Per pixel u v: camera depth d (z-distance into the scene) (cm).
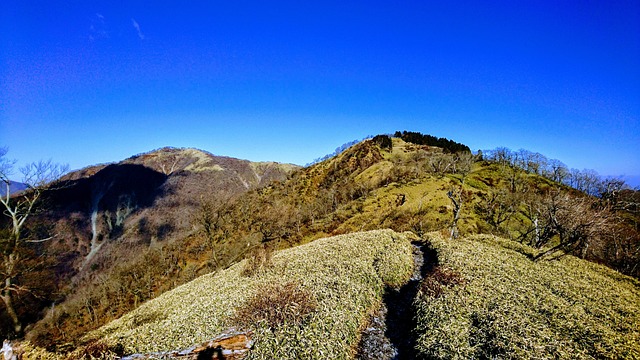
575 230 4584
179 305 3156
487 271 3328
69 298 12306
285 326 2109
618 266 6303
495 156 18025
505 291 2800
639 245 6406
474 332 2162
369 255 3819
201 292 3444
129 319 3344
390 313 2778
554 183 14388
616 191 6831
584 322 2297
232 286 3275
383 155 18762
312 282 2878
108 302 11331
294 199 17175
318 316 2250
